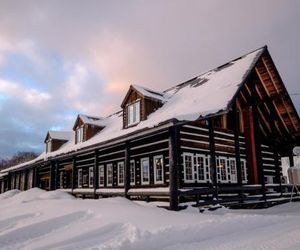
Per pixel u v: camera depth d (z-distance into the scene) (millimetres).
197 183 16797
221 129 19125
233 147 19562
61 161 28641
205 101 15242
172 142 13500
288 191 20156
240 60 18625
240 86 14805
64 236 8078
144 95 18719
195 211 13406
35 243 7660
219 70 19562
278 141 22078
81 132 26750
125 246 6809
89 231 8273
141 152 18906
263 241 6953
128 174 16719
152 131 14344
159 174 17344
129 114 20125
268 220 9750
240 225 8938
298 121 19938
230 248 6551
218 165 18297
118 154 21141
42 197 19109
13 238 8352
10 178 36375
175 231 7773
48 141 32875
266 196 17453
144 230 7863
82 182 25094
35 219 10375
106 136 21375
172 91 21547
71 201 13734
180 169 16203
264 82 18688
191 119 13234
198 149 17391
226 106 13422
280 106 19641
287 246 6340
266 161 21609
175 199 13148
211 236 7922
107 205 11961
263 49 17531
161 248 6945
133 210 10758
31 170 34031
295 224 8977
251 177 19750
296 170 18734
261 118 20812
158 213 10406
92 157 24094
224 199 14953
